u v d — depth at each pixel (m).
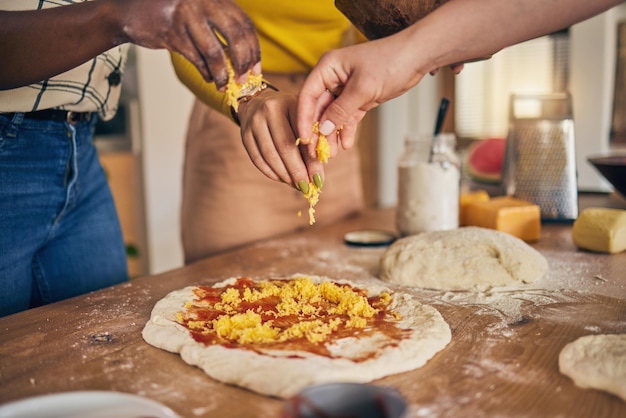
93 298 1.19
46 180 1.30
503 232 1.45
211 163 1.86
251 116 1.13
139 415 0.62
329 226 1.96
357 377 0.77
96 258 1.46
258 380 0.76
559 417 0.69
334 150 1.08
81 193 1.42
